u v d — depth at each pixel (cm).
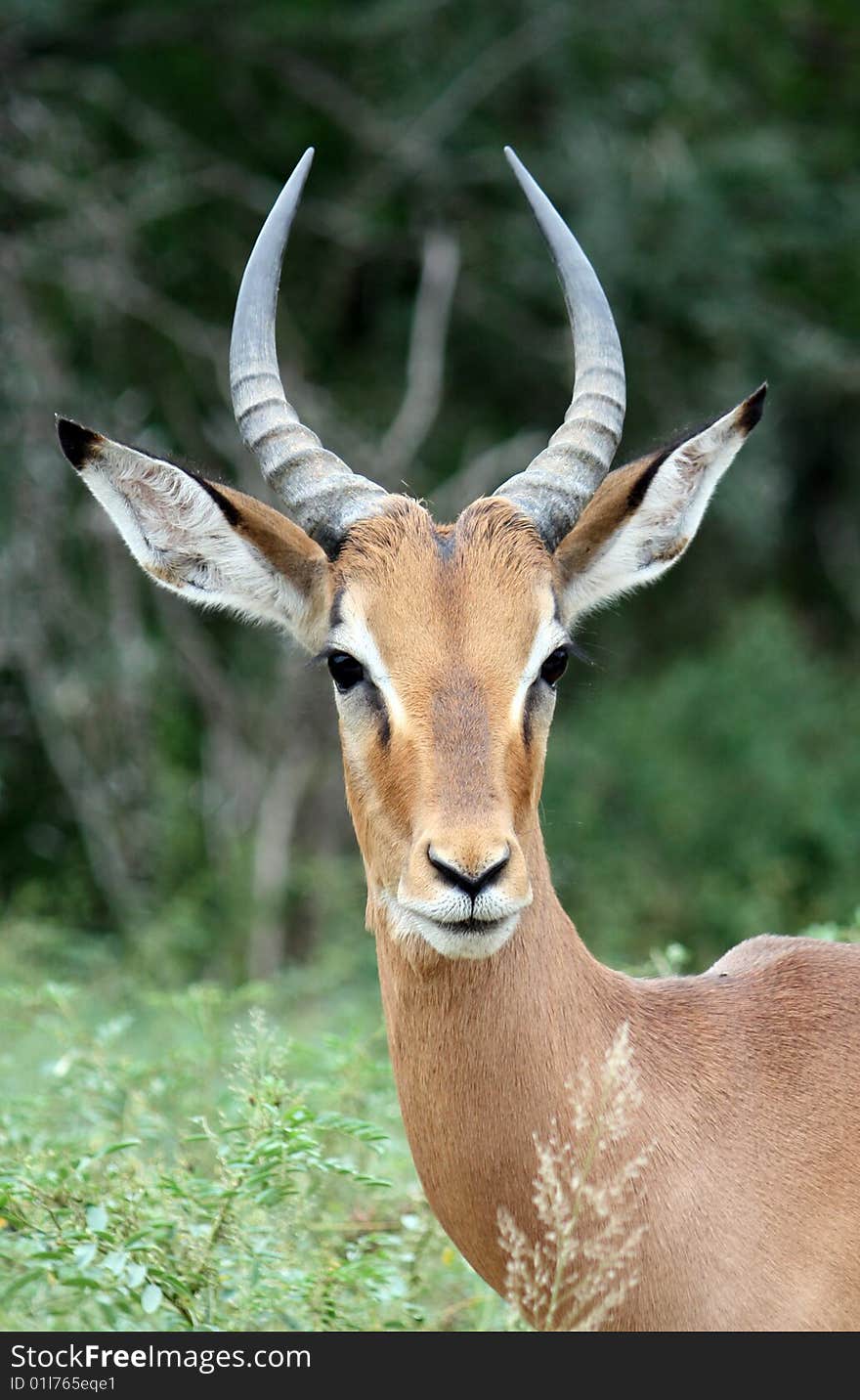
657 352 2834
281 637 1043
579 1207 812
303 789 2708
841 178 2903
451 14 2720
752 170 2736
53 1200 932
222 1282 897
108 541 2531
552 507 931
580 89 2725
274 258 993
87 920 2405
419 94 2709
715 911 2280
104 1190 957
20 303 2509
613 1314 820
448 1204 848
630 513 942
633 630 3133
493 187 2769
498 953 833
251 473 2677
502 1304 998
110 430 2625
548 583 887
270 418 958
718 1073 855
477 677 845
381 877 858
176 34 2634
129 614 2542
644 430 2850
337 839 2830
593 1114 832
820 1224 830
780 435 3200
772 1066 863
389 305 2895
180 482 927
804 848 2478
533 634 867
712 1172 830
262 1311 896
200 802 2683
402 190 2762
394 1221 1075
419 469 2831
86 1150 1008
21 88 2608
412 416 2648
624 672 3084
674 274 2695
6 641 2455
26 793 2589
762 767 2527
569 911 2359
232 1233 912
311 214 2742
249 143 2778
